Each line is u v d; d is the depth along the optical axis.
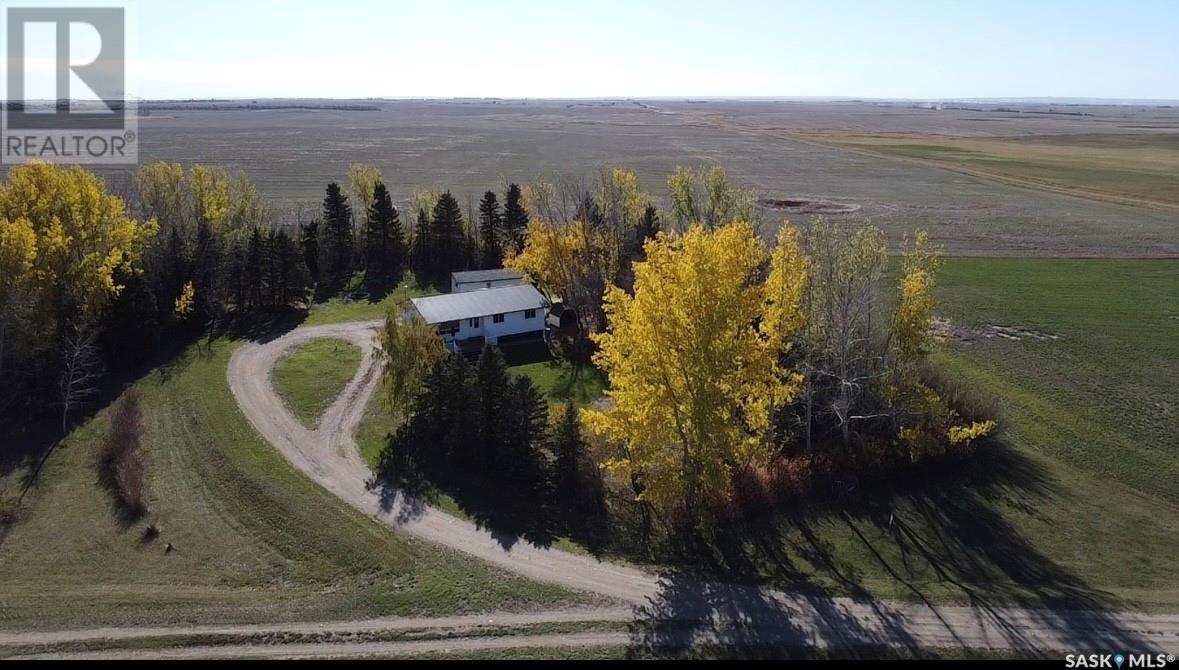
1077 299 76.12
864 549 38.31
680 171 100.00
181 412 52.25
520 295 68.31
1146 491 43.00
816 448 46.44
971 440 46.84
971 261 91.94
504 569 35.97
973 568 36.69
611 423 38.72
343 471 44.78
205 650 30.42
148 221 71.50
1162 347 63.12
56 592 34.28
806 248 49.88
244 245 75.06
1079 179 160.75
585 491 42.59
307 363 61.09
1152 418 50.81
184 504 41.62
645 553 37.84
